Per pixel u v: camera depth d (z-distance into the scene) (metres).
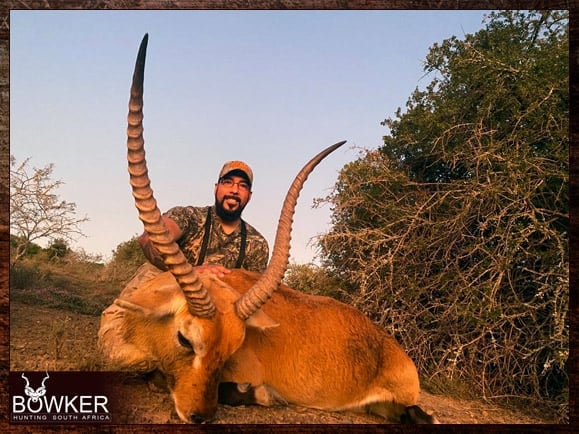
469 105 2.68
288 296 2.02
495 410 2.19
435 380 2.32
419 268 2.55
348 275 2.73
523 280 2.44
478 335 2.40
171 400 1.78
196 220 2.29
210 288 1.75
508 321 2.32
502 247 2.37
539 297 2.36
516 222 2.41
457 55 2.76
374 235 2.57
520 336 2.39
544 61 2.47
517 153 2.37
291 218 1.71
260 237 2.38
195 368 1.66
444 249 2.50
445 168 2.75
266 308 1.93
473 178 2.54
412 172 2.81
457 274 2.43
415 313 2.49
